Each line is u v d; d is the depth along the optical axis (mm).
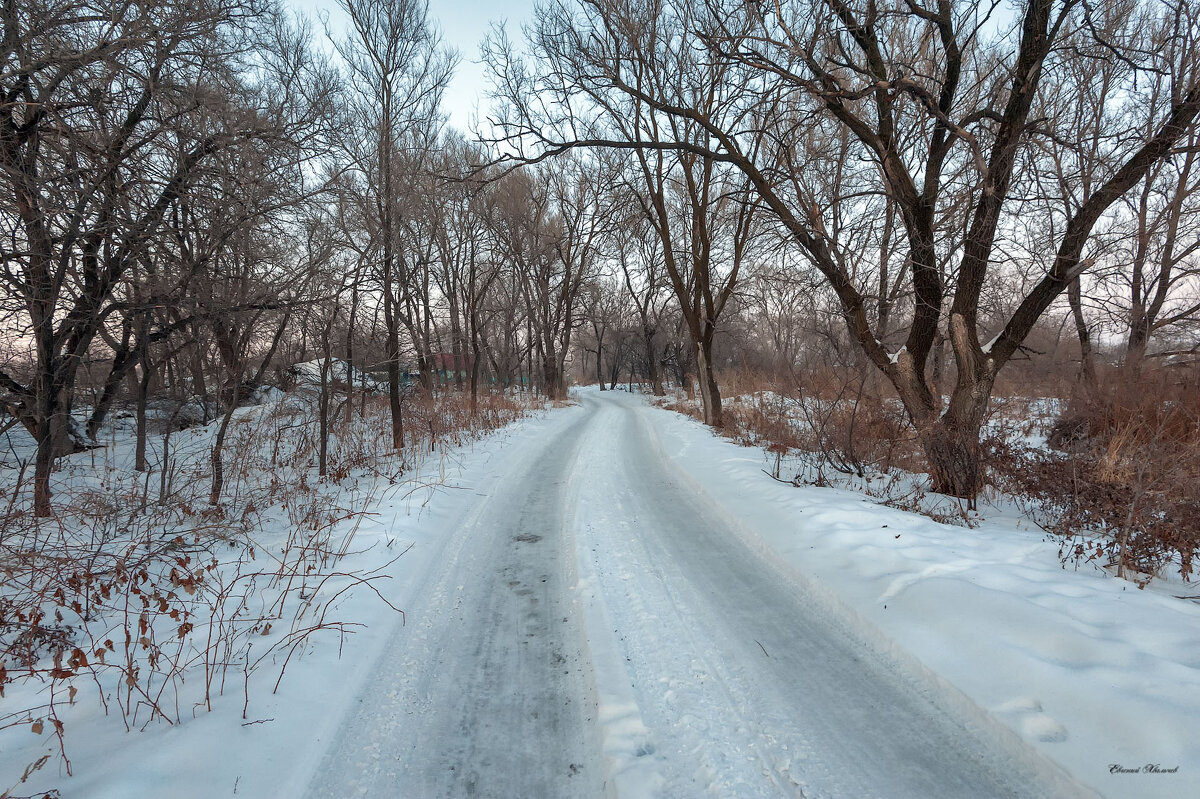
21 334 6168
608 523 6594
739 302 19156
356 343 11430
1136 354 10719
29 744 2688
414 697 3295
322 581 4609
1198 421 6895
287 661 3363
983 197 7250
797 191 8344
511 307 31719
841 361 11273
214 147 6387
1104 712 2633
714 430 15164
